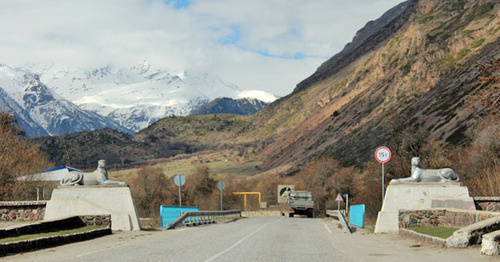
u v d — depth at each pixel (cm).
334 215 3019
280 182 10588
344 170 7638
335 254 1227
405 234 1641
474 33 11150
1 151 3666
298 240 1656
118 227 1934
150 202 8106
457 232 1211
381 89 13675
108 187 1986
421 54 13075
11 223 1966
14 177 3559
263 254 1207
